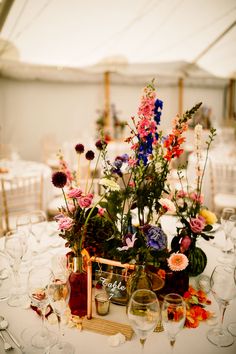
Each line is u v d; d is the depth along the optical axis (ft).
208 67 22.15
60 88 25.91
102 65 21.25
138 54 19.15
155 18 13.64
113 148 17.62
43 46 17.21
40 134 26.17
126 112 26.99
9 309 4.42
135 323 3.30
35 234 6.66
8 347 3.69
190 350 3.67
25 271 5.47
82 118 26.73
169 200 4.20
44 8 12.28
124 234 4.46
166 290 4.41
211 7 12.51
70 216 4.21
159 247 3.80
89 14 13.07
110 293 4.29
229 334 3.91
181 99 27.32
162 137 4.20
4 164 14.85
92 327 3.99
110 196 4.36
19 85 24.84
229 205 12.54
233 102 28.09
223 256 5.87
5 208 10.04
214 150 18.04
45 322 4.15
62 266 4.40
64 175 4.02
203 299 4.50
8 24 13.74
